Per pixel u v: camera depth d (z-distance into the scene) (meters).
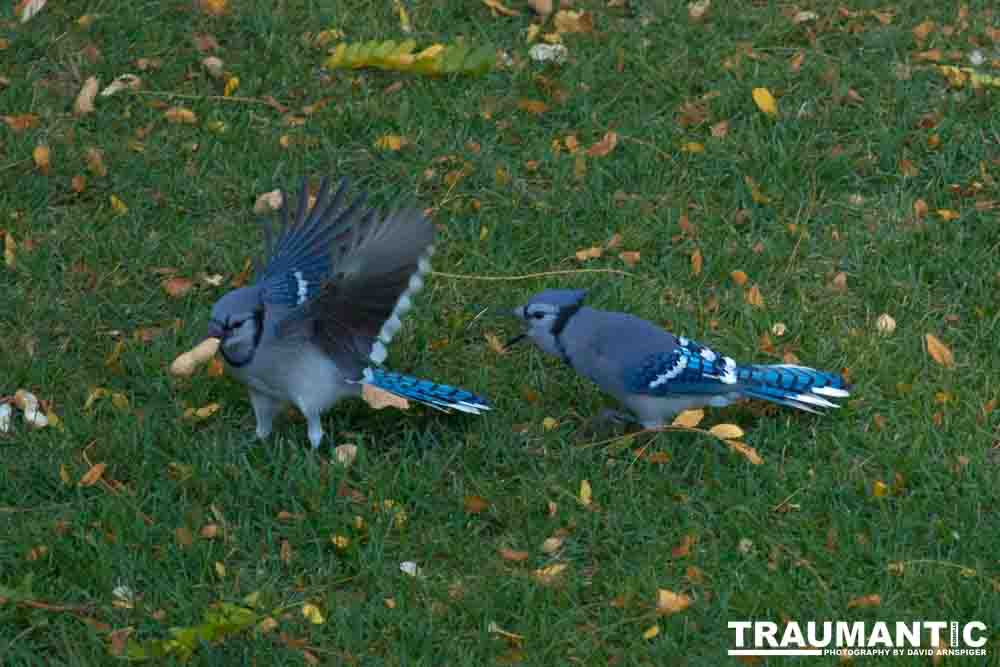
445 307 12.29
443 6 16.22
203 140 14.19
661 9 16.25
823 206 13.60
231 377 11.20
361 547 9.79
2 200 13.28
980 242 13.02
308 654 8.81
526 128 14.53
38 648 8.89
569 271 12.63
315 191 13.55
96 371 11.45
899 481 10.18
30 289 12.34
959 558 9.53
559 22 15.91
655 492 10.22
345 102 14.84
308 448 10.63
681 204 13.50
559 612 9.17
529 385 11.38
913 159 14.13
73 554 9.41
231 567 9.59
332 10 16.00
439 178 13.91
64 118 14.41
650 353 10.34
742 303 12.21
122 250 12.72
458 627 9.12
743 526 9.81
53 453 10.41
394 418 10.98
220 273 12.68
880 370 11.35
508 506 10.09
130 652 8.32
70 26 15.49
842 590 9.27
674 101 14.89
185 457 10.47
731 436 10.24
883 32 15.74
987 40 15.81
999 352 11.65
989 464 10.41
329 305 9.70
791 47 15.74
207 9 15.84
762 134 14.37
